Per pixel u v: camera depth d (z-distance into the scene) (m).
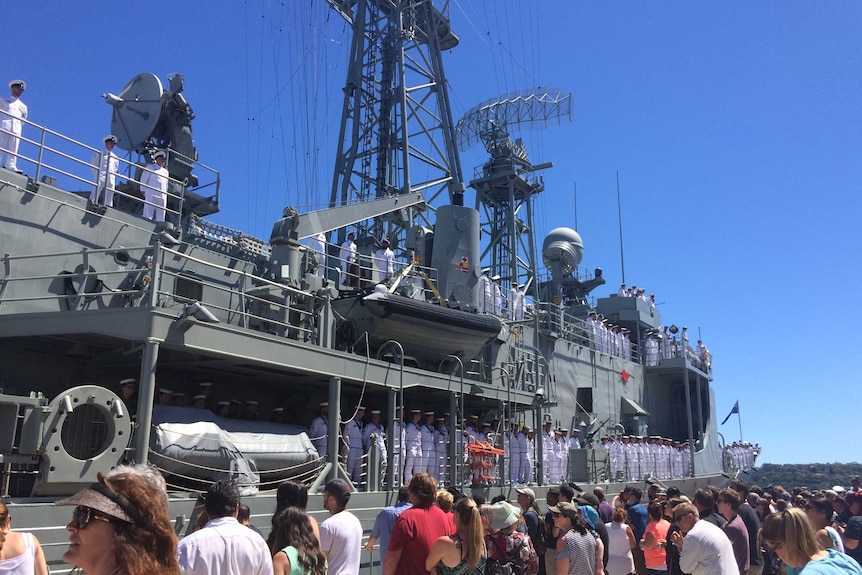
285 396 13.78
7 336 9.23
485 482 14.38
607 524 9.30
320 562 4.64
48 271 10.65
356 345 13.20
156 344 8.63
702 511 8.12
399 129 26.81
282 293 12.16
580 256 32.38
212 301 12.79
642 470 22.91
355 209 15.45
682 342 29.11
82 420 8.02
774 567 9.68
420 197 17.52
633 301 30.52
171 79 14.52
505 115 31.89
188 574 3.74
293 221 12.98
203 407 10.73
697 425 30.59
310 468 10.92
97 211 11.58
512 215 30.50
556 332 22.81
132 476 2.72
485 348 16.41
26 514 7.14
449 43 30.58
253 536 4.00
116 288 11.52
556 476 17.98
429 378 13.18
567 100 31.44
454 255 16.41
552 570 7.30
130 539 2.56
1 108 11.52
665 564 8.86
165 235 11.49
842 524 11.38
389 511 7.00
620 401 26.23
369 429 12.55
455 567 5.62
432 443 13.83
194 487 9.46
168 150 13.98
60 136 11.24
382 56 28.12
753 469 37.78
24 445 7.43
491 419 17.53
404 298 13.35
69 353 10.57
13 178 10.45
